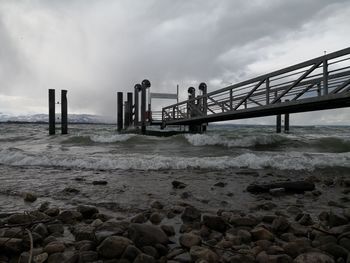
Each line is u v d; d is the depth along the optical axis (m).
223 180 6.84
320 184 6.53
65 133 27.81
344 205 4.83
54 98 27.47
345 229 3.21
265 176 7.40
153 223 3.76
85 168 8.40
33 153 10.72
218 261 2.61
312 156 10.40
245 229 3.53
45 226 3.39
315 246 2.97
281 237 3.26
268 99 12.48
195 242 2.97
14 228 3.27
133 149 14.26
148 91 30.08
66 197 5.19
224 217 3.97
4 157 9.70
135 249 2.62
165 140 17.75
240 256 2.62
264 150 14.31
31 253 2.64
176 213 4.22
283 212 4.38
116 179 6.83
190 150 13.88
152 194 5.46
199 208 4.61
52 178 6.90
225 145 16.36
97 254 2.66
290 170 8.41
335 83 10.32
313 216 4.21
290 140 17.55
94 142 17.72
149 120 29.69
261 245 3.00
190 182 6.58
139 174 7.53
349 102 10.10
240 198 5.27
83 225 3.61
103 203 4.82
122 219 3.91
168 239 3.07
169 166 8.61
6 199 5.00
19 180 6.63
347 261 2.55
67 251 2.81
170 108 29.22
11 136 23.55
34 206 4.59
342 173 8.02
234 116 17.05
